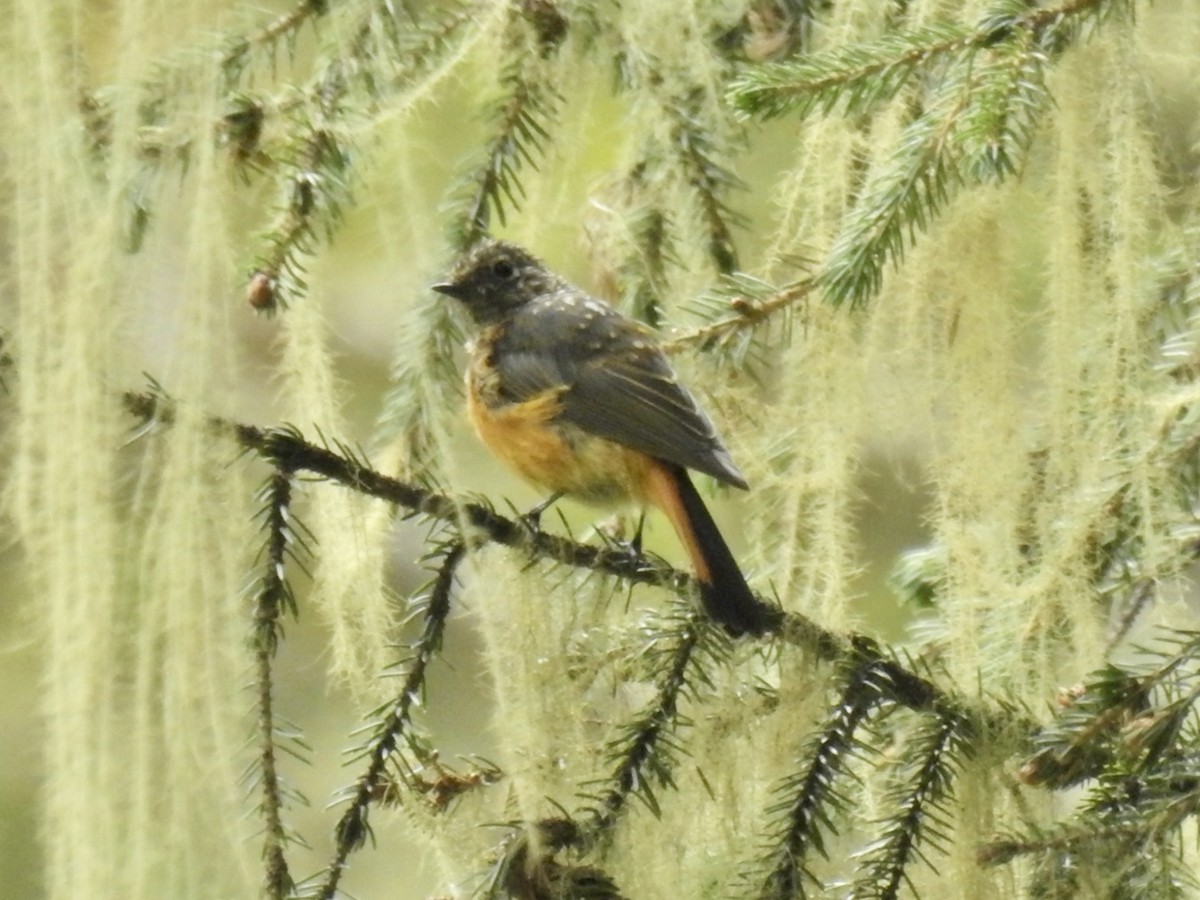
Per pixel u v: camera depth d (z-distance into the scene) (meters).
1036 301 8.10
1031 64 5.85
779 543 7.64
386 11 6.61
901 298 6.95
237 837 5.16
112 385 5.25
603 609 6.29
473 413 8.09
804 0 7.67
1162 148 7.00
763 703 6.09
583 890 5.51
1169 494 6.60
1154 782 5.69
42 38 5.42
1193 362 6.91
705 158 7.39
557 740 5.87
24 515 5.23
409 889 9.63
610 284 8.34
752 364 8.20
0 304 5.52
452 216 7.60
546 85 7.39
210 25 5.62
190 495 5.24
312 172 6.92
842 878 6.36
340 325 11.45
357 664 6.14
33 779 9.81
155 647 5.43
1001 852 5.51
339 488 6.32
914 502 11.13
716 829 5.95
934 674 6.50
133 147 5.46
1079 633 6.52
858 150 7.20
